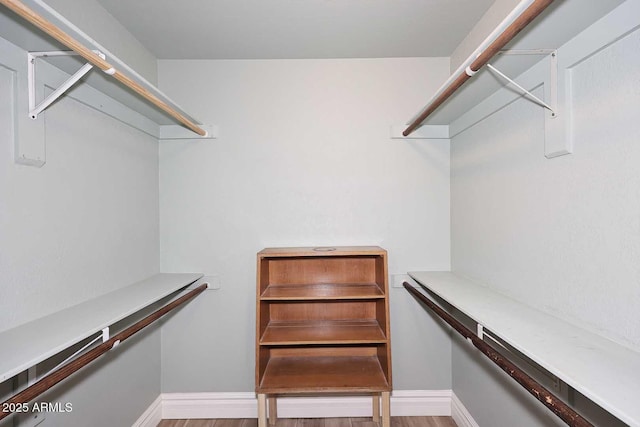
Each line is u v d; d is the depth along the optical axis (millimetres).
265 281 2145
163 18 1848
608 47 1075
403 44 2170
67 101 1497
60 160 1459
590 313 1167
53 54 1267
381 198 2367
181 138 2332
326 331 2100
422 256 2375
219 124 2350
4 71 1203
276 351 2299
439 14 1830
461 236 2193
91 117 1655
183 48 2188
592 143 1146
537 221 1442
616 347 1044
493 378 1815
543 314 1384
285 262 2309
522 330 1203
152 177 2256
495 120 1771
